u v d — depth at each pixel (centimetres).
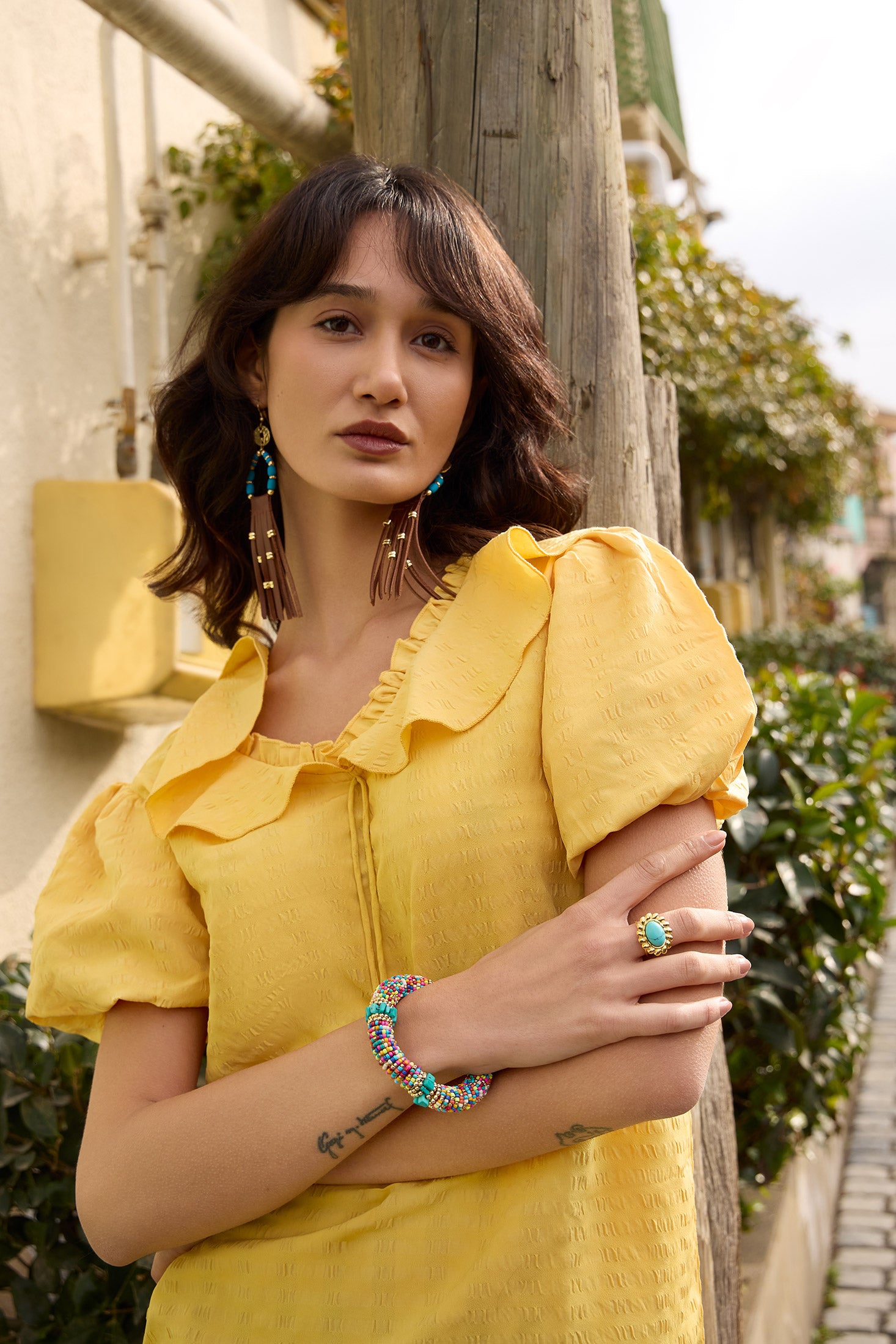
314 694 122
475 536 121
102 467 294
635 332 163
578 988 94
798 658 915
